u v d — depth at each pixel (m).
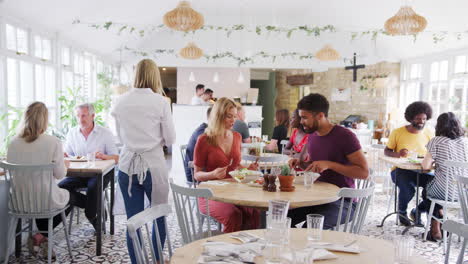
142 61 2.98
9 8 4.32
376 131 9.28
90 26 6.48
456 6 6.57
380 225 4.64
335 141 2.98
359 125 9.49
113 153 4.33
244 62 9.95
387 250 1.74
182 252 1.68
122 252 3.76
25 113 3.39
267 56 9.99
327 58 8.74
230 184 3.02
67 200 3.54
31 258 3.59
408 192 4.62
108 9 6.41
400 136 4.84
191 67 10.60
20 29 4.79
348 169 2.91
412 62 9.13
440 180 4.02
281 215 1.72
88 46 7.48
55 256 3.54
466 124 6.58
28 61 4.93
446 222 1.88
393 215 5.12
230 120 3.28
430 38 7.88
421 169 4.18
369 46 9.75
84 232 4.34
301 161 3.13
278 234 1.55
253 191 2.79
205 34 9.80
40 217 3.34
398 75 9.68
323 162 2.91
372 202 5.29
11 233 3.35
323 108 2.96
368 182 3.26
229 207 2.94
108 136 4.32
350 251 1.70
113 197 4.23
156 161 2.91
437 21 7.12
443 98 7.89
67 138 4.38
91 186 3.99
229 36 9.88
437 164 4.06
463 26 6.92
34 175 3.30
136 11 7.10
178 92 10.88
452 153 3.99
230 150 3.36
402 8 5.27
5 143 4.35
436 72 8.19
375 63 9.80
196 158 3.31
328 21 8.95
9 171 3.31
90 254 3.70
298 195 2.67
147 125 2.87
